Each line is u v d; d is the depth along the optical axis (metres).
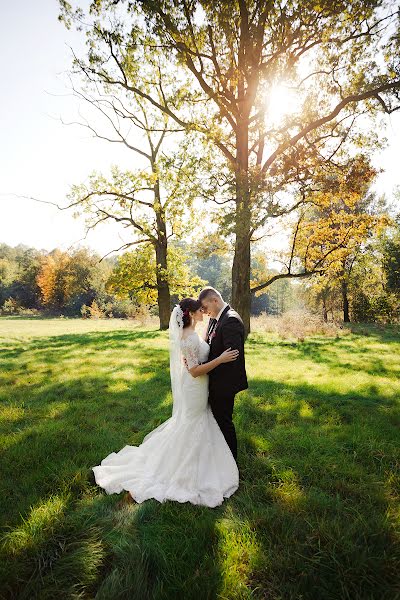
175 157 14.16
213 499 3.32
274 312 74.00
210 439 3.65
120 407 6.16
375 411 5.82
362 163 14.12
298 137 13.78
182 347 3.58
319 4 11.66
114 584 2.30
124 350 12.82
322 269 15.59
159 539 2.74
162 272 20.73
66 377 8.59
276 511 3.07
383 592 2.28
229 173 14.05
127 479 3.62
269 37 13.24
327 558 2.54
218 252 18.42
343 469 3.85
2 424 5.34
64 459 4.12
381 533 2.76
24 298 75.12
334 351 12.59
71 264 61.12
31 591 2.30
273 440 4.65
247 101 13.59
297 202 14.12
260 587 2.35
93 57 13.56
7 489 3.48
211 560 2.52
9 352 13.14
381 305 30.75
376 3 11.65
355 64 13.70
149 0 11.47
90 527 2.89
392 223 15.25
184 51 12.59
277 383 7.70
